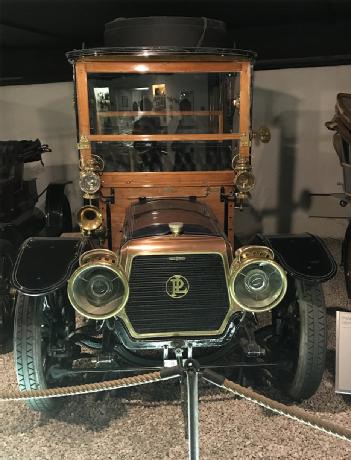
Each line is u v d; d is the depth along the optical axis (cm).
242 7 402
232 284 210
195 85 284
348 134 354
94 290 210
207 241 227
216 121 291
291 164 523
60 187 500
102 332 276
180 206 278
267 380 282
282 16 440
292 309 264
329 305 384
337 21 451
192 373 187
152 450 234
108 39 312
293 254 249
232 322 230
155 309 226
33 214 464
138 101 285
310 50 472
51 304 260
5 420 257
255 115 517
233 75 283
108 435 245
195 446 184
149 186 297
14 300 341
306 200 529
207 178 298
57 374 249
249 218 549
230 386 189
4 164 400
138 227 245
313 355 240
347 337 254
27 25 445
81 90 280
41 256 245
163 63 278
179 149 293
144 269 223
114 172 294
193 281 225
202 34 297
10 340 339
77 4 381
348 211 520
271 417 255
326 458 227
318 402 266
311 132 506
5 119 577
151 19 295
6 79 558
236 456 229
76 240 262
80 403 269
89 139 288
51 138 576
